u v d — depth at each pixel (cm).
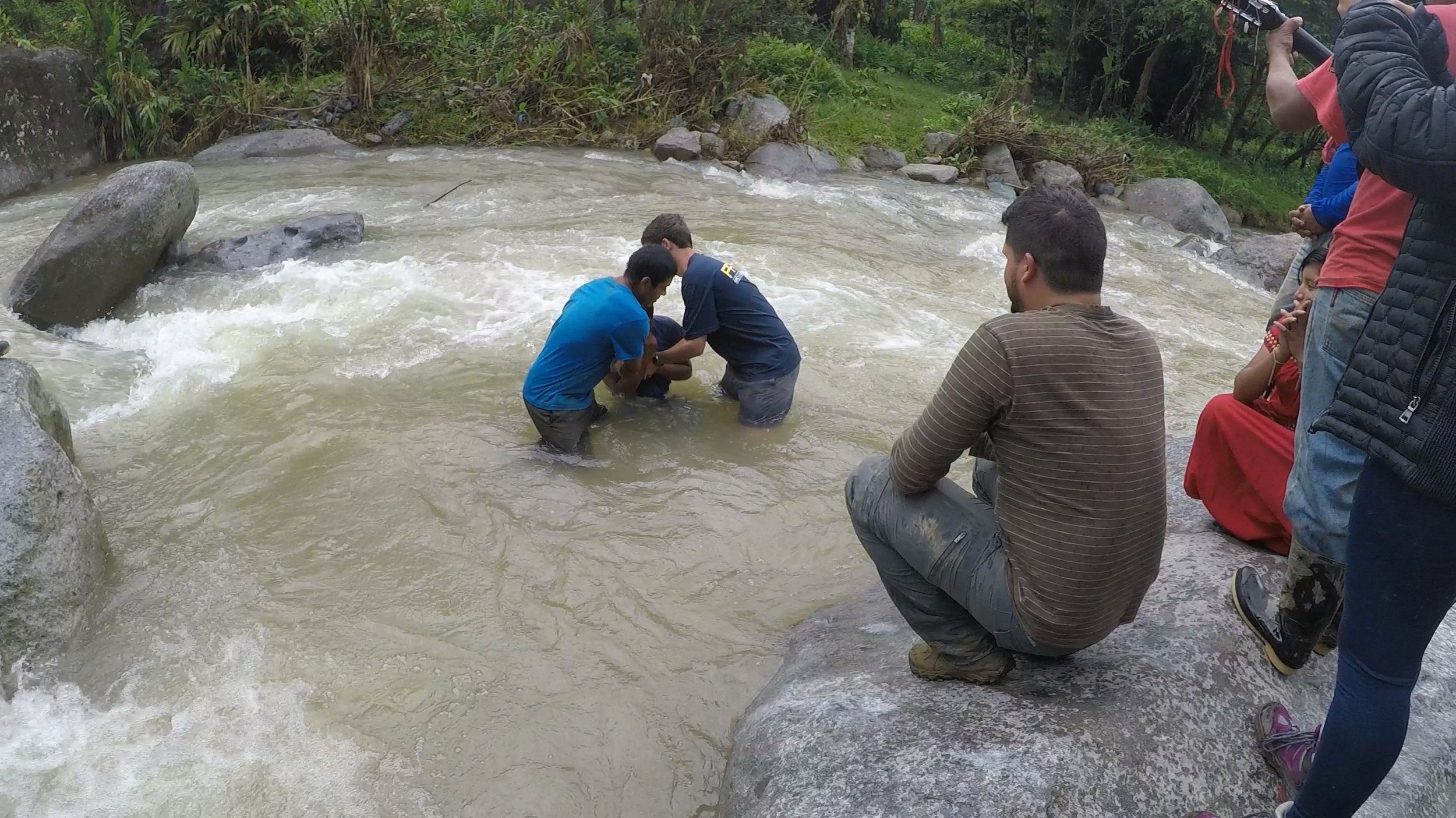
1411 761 266
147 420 474
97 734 292
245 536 391
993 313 705
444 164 1099
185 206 662
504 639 341
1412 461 189
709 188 1052
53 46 1128
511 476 436
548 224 837
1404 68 196
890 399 543
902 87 1548
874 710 270
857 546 404
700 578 380
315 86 1277
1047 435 232
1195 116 1731
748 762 275
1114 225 1153
